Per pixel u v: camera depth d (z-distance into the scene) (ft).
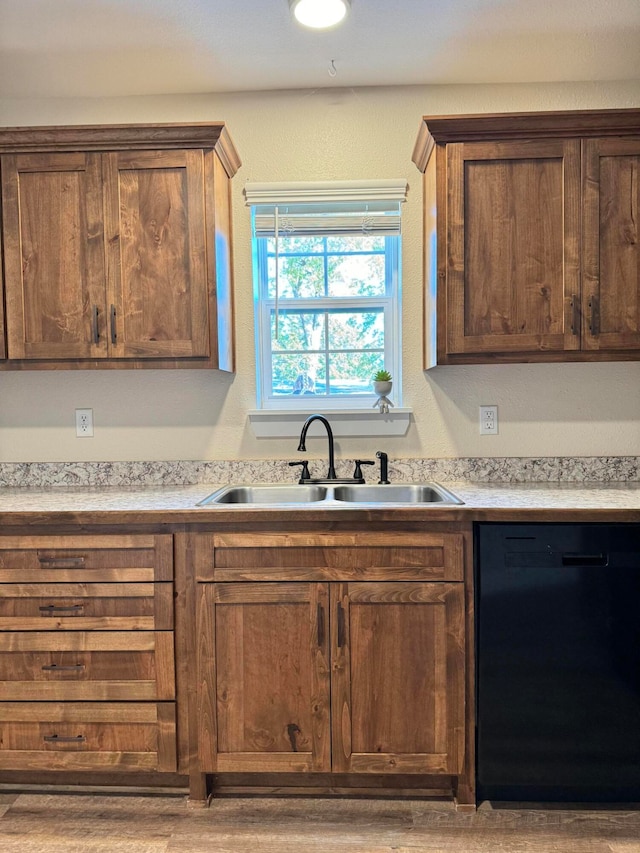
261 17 5.85
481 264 6.12
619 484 6.91
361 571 5.39
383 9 5.74
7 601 5.57
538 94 7.18
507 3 5.68
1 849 5.05
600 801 5.49
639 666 5.27
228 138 6.37
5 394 7.41
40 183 6.24
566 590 5.28
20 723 5.59
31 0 5.52
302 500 6.96
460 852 4.97
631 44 6.40
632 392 7.18
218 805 5.58
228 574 5.46
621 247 6.04
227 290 6.94
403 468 7.26
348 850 5.00
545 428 7.25
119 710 5.53
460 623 5.35
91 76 6.88
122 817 5.43
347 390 7.55
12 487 7.25
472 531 5.36
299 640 5.44
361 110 7.23
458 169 6.07
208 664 5.47
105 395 7.39
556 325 6.10
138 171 6.21
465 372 7.27
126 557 5.52
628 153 5.98
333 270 7.52
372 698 5.42
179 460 7.38
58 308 6.31
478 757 5.40
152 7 5.65
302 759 5.46
